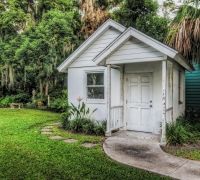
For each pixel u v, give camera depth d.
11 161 5.74
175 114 9.60
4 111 16.95
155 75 8.80
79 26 19.83
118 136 8.39
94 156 6.21
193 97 12.41
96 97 10.05
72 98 10.66
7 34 22.53
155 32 16.27
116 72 9.50
